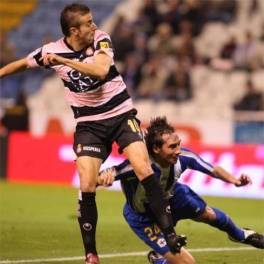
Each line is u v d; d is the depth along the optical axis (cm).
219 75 5925
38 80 6381
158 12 6331
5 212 3384
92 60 1844
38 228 2883
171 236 1723
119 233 2766
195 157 1889
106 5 6744
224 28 6247
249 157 4203
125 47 6162
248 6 6262
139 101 5906
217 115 5722
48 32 6812
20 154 4862
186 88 5862
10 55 6650
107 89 1877
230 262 2155
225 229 1988
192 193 1945
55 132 5366
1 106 5612
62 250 2391
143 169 1764
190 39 6066
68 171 4684
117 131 1878
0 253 2322
